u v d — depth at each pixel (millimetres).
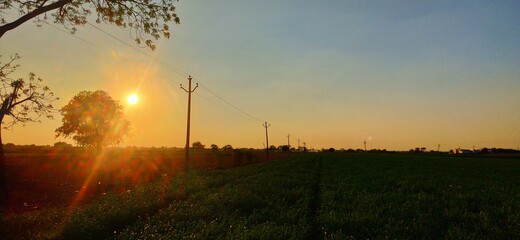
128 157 69500
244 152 60344
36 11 11648
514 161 73000
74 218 9352
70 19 12969
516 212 11883
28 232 8930
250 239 8047
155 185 19594
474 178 28141
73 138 71188
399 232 9258
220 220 10133
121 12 12602
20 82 22766
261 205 12953
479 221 10516
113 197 14664
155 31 13078
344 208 12680
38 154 79000
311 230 9312
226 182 23047
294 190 17422
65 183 24766
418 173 33531
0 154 17859
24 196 18406
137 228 8969
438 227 9797
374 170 37000
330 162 59000
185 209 11500
